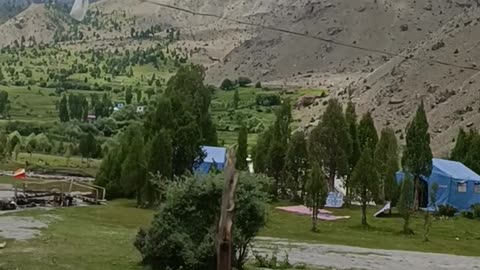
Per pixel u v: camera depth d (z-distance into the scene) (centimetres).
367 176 4053
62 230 2775
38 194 4141
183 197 1866
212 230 1836
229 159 1078
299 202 5259
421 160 4719
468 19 16138
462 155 6372
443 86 13588
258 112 18175
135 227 3153
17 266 1834
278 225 3759
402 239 3556
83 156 8981
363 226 3994
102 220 3384
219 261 1049
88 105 17538
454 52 14825
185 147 4603
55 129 12825
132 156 4484
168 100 4706
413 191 4172
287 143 5616
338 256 2634
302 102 17775
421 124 4781
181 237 1845
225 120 16662
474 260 2850
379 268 2366
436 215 4878
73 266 1892
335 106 5497
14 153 8525
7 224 2845
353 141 5572
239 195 1884
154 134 4603
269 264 2159
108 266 1922
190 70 5725
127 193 4800
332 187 5353
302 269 2170
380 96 14688
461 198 5100
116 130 13000
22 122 14575
